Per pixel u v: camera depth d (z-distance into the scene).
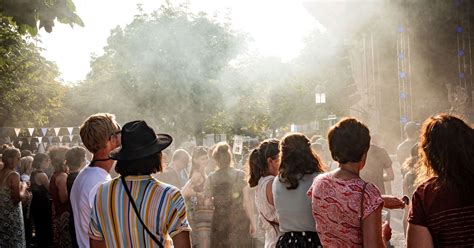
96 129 4.43
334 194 3.72
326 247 3.78
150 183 3.52
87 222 4.33
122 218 3.47
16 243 8.17
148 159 3.53
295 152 4.50
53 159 6.98
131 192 3.50
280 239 4.55
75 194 4.39
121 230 3.48
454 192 3.15
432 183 3.23
